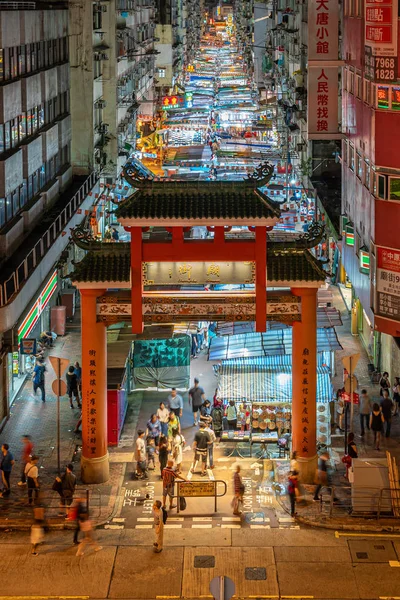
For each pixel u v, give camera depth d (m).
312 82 53.09
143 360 42.25
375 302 36.94
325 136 53.62
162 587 26.38
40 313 44.88
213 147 98.06
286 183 77.81
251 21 159.00
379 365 44.12
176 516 30.78
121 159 77.75
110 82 72.69
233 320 32.81
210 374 44.44
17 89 44.81
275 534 29.50
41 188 52.16
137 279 32.28
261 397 35.97
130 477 33.78
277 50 105.56
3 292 36.44
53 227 48.41
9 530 29.72
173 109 117.69
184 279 32.59
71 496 30.69
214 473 34.00
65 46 62.09
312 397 32.97
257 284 32.31
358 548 28.55
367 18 37.50
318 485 31.42
